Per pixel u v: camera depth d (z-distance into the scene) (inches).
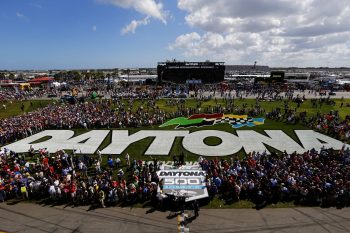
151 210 893.2
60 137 1701.5
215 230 771.4
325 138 1616.6
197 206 852.0
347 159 1184.2
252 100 2896.2
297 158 1178.0
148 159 1353.3
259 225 795.4
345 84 4143.7
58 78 7672.2
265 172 1061.8
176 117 2129.7
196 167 1183.6
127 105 2711.6
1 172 1120.2
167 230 775.7
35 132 1809.8
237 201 941.8
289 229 773.3
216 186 985.5
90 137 1691.7
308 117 2074.3
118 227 794.2
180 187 995.3
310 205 909.8
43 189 994.1
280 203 924.6
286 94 3134.8
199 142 1582.2
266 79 4542.3
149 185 970.1
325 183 932.6
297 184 956.0
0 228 794.8
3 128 1803.6
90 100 3095.5
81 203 943.7
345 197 903.1
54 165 1250.6
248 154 1325.0
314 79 6082.7
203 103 2748.5
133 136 1701.5
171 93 3316.9
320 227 781.9
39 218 848.9
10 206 928.9
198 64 4660.4
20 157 1321.4
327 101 2669.8
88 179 1039.0
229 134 1708.9
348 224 795.4
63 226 802.2
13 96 3491.6
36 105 2930.6
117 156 1397.6
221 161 1252.5
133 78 7130.9
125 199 956.0
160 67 4616.1
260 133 1721.2
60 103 2918.3
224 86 3811.5
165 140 1624.0
